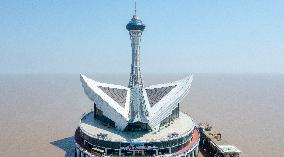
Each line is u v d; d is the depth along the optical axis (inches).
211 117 6146.7
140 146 3270.2
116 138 3341.5
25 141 4451.3
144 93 4441.4
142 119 3518.7
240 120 5920.3
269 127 5339.6
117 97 4060.0
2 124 5502.0
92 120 4062.5
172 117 4037.9
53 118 6063.0
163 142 3329.2
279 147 4188.0
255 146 4229.8
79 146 3513.8
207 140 4094.5
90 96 3917.3
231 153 3430.1
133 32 4571.9
